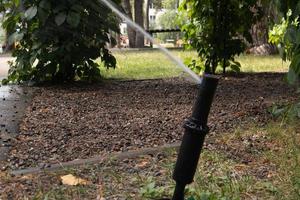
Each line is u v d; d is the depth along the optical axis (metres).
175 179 1.00
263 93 3.34
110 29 3.67
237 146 2.04
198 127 0.97
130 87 3.67
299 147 1.96
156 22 21.14
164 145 2.08
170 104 2.97
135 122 2.50
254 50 7.09
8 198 1.54
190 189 1.52
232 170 1.76
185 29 4.20
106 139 2.19
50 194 1.55
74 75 3.86
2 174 1.75
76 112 2.75
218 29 4.10
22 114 2.74
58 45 3.59
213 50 4.12
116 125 2.44
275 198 1.53
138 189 1.60
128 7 11.88
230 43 4.17
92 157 1.93
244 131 2.26
